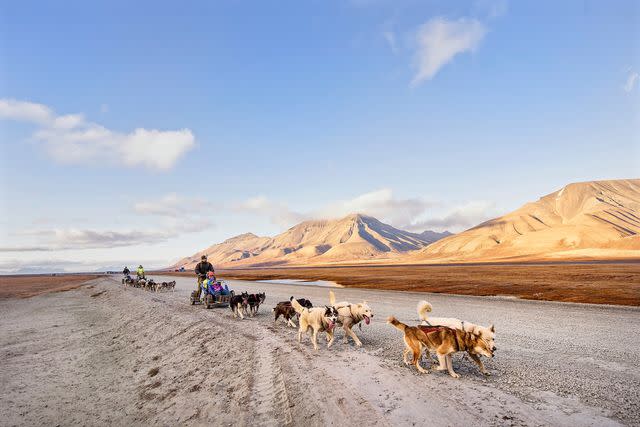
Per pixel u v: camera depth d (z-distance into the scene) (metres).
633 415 5.72
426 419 5.83
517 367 8.29
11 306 37.44
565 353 9.34
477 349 7.50
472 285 31.84
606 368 8.05
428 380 7.55
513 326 13.05
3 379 12.39
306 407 6.75
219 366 10.53
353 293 29.03
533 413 5.89
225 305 21.98
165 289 41.12
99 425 8.51
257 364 9.73
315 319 10.62
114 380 11.73
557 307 17.56
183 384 9.96
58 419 9.09
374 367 8.49
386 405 6.43
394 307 18.95
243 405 7.51
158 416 8.35
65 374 12.76
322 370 8.52
